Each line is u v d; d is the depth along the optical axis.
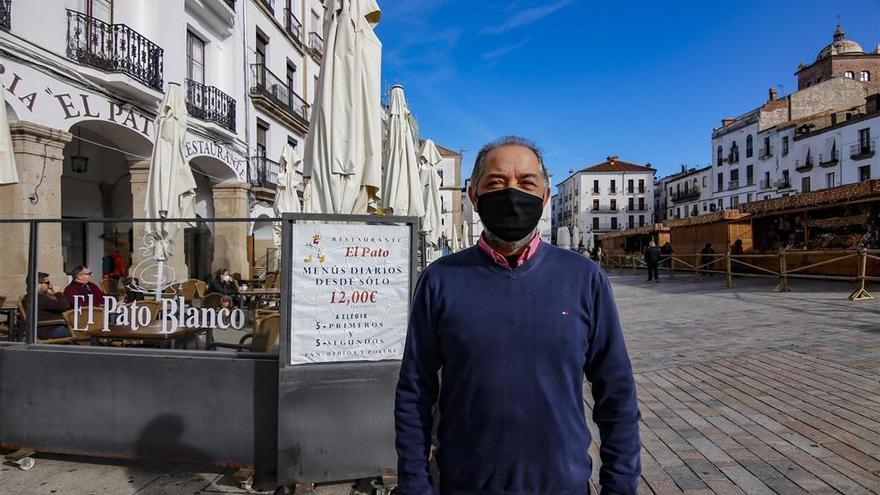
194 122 14.73
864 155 38.88
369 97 4.78
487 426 1.48
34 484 3.28
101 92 11.30
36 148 9.54
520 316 1.50
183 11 14.34
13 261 5.15
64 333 4.53
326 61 4.76
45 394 3.60
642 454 3.62
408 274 3.42
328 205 4.60
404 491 1.60
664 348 7.16
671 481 3.21
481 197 1.58
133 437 3.48
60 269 4.37
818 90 49.59
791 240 18.23
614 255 36.84
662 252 25.53
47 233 4.21
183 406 3.44
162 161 7.78
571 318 1.52
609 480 1.50
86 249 4.25
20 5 9.30
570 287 1.55
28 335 3.79
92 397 3.54
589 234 87.12
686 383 5.36
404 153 9.24
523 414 1.47
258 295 4.10
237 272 4.22
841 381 5.10
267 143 20.58
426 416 1.66
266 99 19.25
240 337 3.77
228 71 17.44
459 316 1.54
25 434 3.62
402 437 1.64
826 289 13.62
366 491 3.27
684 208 72.19
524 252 1.61
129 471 3.47
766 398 4.71
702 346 7.14
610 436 1.55
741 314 9.96
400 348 3.41
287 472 3.20
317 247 3.29
